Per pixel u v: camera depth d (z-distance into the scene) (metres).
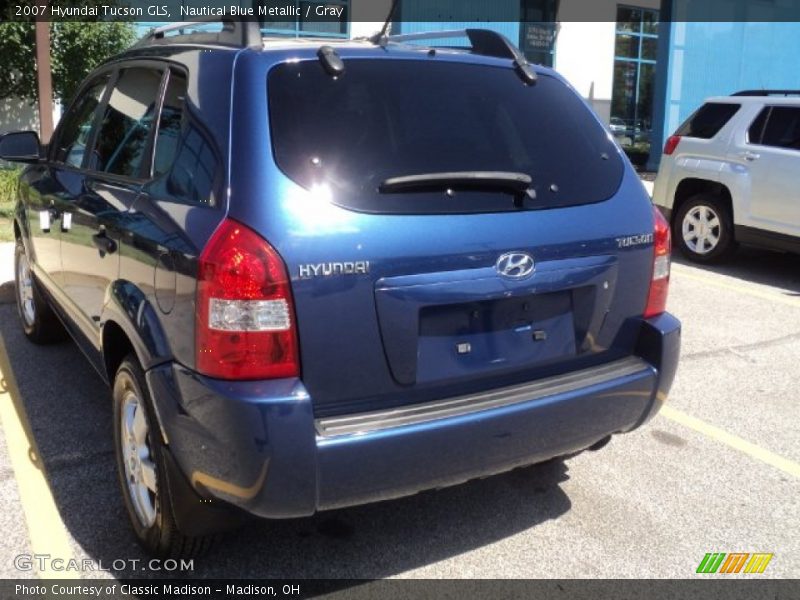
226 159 2.66
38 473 3.75
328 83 2.87
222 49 3.01
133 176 3.32
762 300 7.20
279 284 2.49
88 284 3.65
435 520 3.50
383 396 2.70
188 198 2.79
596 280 3.05
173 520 2.87
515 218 2.87
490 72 3.25
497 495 3.72
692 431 4.46
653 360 3.21
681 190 8.75
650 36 18.44
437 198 2.76
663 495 3.76
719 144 8.25
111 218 3.28
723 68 17.58
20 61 9.77
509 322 2.90
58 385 4.78
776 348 5.89
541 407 2.86
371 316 2.62
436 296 2.70
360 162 2.72
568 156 3.18
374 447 2.58
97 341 3.56
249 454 2.48
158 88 3.36
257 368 2.50
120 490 3.60
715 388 5.10
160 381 2.73
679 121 17.00
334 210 2.59
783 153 7.64
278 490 2.51
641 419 3.24
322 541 3.32
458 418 2.71
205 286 2.52
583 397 2.97
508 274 2.82
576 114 3.36
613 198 3.18
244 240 2.49
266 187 2.56
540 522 3.50
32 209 4.77
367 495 2.64
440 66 3.14
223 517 2.88
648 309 3.27
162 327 2.76
